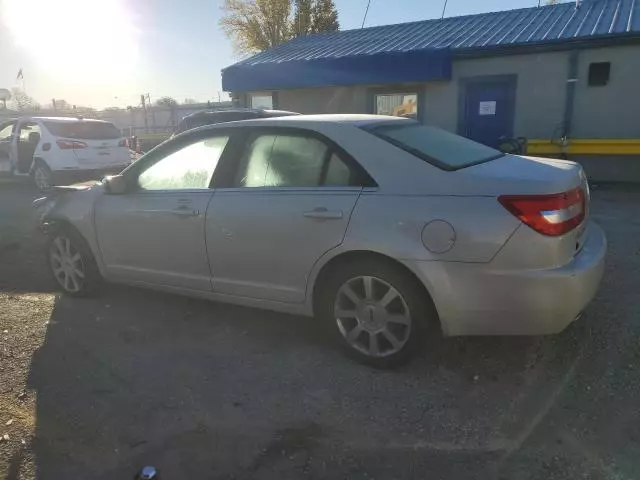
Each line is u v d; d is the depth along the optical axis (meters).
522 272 2.93
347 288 3.42
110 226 4.43
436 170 3.18
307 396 3.18
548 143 11.47
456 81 12.40
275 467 2.58
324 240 3.37
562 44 11.04
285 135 3.70
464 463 2.55
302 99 14.49
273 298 3.71
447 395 3.13
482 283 2.99
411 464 2.56
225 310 4.55
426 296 3.19
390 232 3.16
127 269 4.45
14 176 12.55
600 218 7.62
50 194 5.11
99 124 12.23
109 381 3.41
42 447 2.77
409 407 3.02
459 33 13.50
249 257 3.71
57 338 4.05
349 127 3.51
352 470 2.54
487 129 12.34
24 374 3.51
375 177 3.30
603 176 11.38
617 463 2.50
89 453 2.72
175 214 4.00
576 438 2.69
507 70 11.81
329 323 3.54
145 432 2.88
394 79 12.46
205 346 3.88
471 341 3.74
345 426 2.88
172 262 4.13
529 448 2.63
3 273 5.78
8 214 9.37
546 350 3.58
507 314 3.01
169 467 2.60
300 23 33.69
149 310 4.59
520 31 12.38
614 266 5.27
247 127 3.88
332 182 3.44
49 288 5.25
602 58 10.91
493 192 2.99
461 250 3.00
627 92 10.87
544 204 2.91
